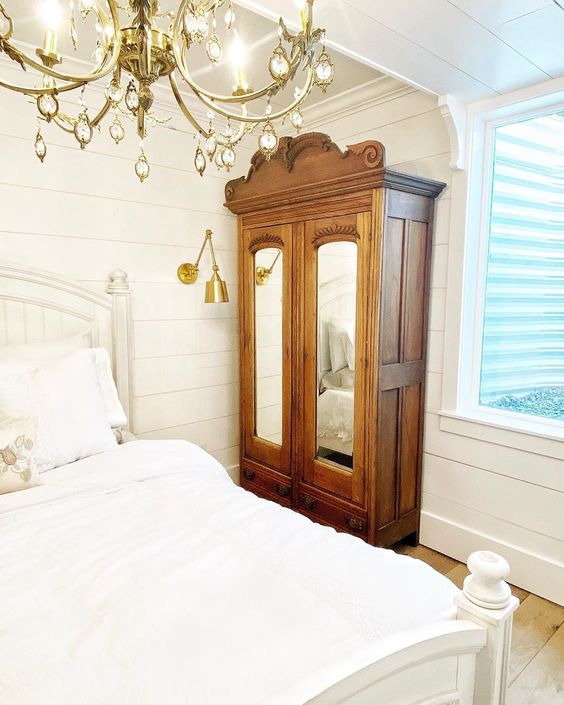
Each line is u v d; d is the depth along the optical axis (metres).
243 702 0.77
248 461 2.95
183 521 1.40
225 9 1.75
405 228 2.21
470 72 1.88
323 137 2.25
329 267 2.35
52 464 1.74
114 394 2.20
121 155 2.52
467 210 2.27
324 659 0.86
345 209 2.23
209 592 1.06
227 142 1.16
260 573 1.13
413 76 1.92
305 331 2.49
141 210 2.62
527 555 2.18
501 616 0.93
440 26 1.52
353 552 1.24
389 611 1.00
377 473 2.25
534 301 2.26
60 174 2.34
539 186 2.20
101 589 1.07
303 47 0.98
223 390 3.10
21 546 1.26
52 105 1.04
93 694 0.79
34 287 2.24
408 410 2.40
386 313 2.18
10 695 0.79
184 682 0.81
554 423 2.19
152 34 1.03
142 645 0.90
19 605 1.02
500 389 2.40
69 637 0.93
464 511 2.40
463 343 2.37
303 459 2.58
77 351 2.05
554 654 1.80
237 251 2.93
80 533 1.33
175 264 2.78
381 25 1.52
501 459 2.24
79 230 2.42
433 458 2.50
